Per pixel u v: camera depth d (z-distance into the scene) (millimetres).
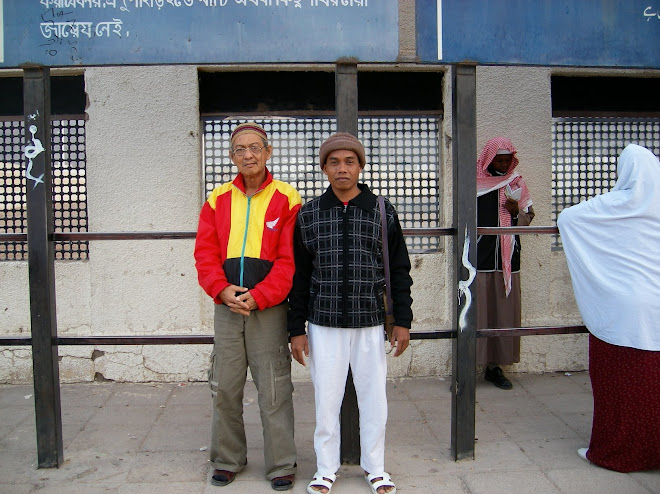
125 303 4152
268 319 2680
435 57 2850
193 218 4129
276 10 2803
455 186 2926
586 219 2922
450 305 4277
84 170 4211
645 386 2803
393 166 4305
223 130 4234
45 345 2885
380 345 2664
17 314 4180
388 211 2691
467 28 2857
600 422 2941
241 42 2805
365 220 2619
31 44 2803
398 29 2826
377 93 4262
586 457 3025
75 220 4234
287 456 2744
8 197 4211
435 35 2846
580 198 4488
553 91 4418
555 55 2902
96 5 2795
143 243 4125
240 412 2811
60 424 3010
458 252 2918
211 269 2646
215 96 4227
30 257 2852
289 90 4238
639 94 4492
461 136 2893
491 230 2943
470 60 2859
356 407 2963
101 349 4223
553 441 3291
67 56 2809
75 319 4164
